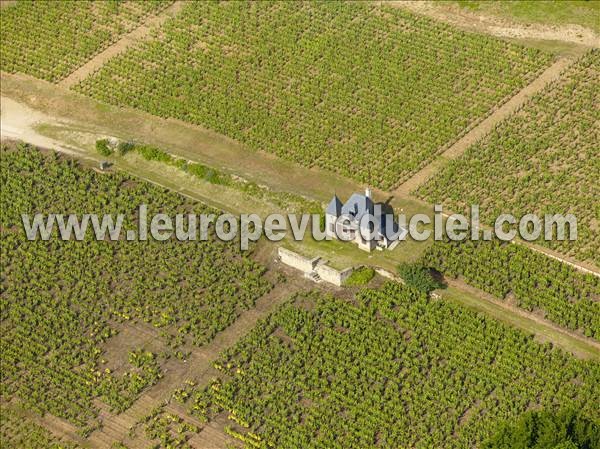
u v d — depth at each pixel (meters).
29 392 166.75
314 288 175.88
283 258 179.88
